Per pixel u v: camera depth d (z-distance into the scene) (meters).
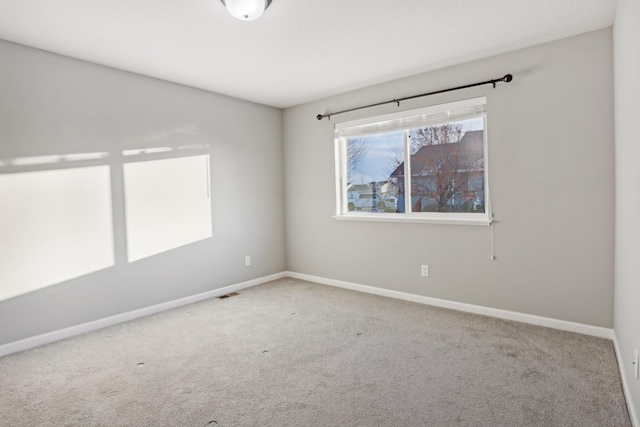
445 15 2.44
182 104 3.79
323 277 4.59
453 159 3.54
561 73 2.83
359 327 3.06
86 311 3.06
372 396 2.01
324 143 4.46
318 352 2.59
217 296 4.09
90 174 3.10
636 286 1.72
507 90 3.09
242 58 3.11
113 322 3.22
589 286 2.79
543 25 2.60
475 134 3.40
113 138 3.24
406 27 2.60
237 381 2.20
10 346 2.65
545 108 2.92
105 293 3.18
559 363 2.34
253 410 1.90
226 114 4.23
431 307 3.56
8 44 2.67
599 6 2.35
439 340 2.75
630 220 1.89
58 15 2.33
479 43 2.89
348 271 4.33
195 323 3.22
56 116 2.91
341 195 4.42
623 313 2.17
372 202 4.18
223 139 4.20
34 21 2.40
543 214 2.96
